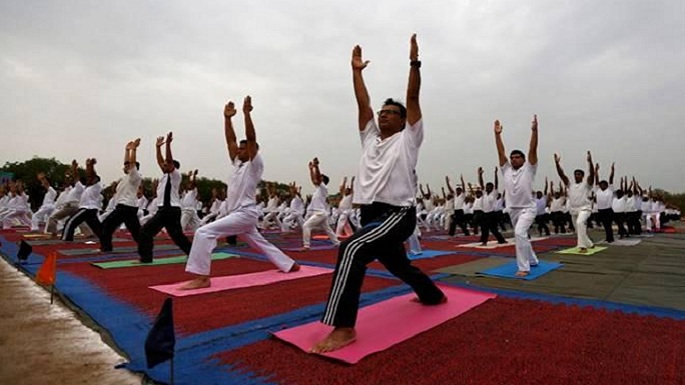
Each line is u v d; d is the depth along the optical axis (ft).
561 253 30.99
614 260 26.53
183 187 59.57
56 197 56.70
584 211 31.68
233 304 14.07
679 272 21.26
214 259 27.04
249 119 18.48
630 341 10.12
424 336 10.44
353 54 13.23
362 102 12.78
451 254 30.71
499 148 23.56
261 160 19.26
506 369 8.37
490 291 16.42
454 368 8.41
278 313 12.85
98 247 33.32
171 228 24.90
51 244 35.63
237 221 18.52
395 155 11.36
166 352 7.43
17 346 10.08
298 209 60.49
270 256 20.85
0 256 27.99
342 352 9.09
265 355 9.18
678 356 9.10
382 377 7.97
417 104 11.35
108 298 14.92
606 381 7.79
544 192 67.05
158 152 25.39
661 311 13.03
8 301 14.89
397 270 12.77
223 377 7.98
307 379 7.88
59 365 8.85
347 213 50.34
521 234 20.88
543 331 10.92
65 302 14.67
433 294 13.29
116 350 9.76
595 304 13.98
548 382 7.75
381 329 10.86
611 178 43.14
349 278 9.67
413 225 11.46
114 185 51.49
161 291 16.19
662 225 74.54
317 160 35.91
